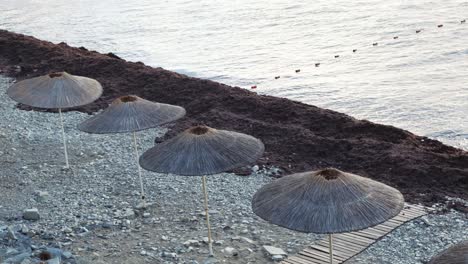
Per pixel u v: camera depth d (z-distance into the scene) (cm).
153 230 1316
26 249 1198
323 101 2959
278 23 4656
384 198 925
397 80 3144
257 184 1538
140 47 4238
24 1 6469
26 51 2883
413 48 3684
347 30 4262
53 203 1459
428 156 1584
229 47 4094
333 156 1647
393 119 2656
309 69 3488
